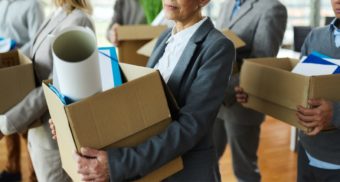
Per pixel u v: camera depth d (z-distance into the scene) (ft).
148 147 3.17
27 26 7.56
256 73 4.61
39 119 5.05
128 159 3.07
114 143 3.11
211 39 3.61
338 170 4.32
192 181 3.74
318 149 4.40
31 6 7.48
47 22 5.32
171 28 4.43
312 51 4.72
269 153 10.14
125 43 7.05
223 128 7.27
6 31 7.55
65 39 3.07
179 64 3.69
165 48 4.17
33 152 5.44
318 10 15.65
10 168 8.39
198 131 3.34
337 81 3.76
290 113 4.05
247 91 4.85
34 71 5.03
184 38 3.80
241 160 6.91
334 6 4.34
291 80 3.94
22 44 7.55
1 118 4.71
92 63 2.94
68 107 2.82
